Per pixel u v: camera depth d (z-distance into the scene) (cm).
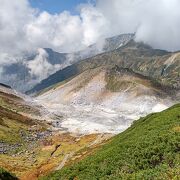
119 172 3794
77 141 18450
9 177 4772
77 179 4288
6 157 14212
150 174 3191
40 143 18538
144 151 3959
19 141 18362
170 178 2947
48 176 5116
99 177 3950
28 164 13050
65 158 13175
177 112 5956
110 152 4656
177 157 3512
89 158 5069
